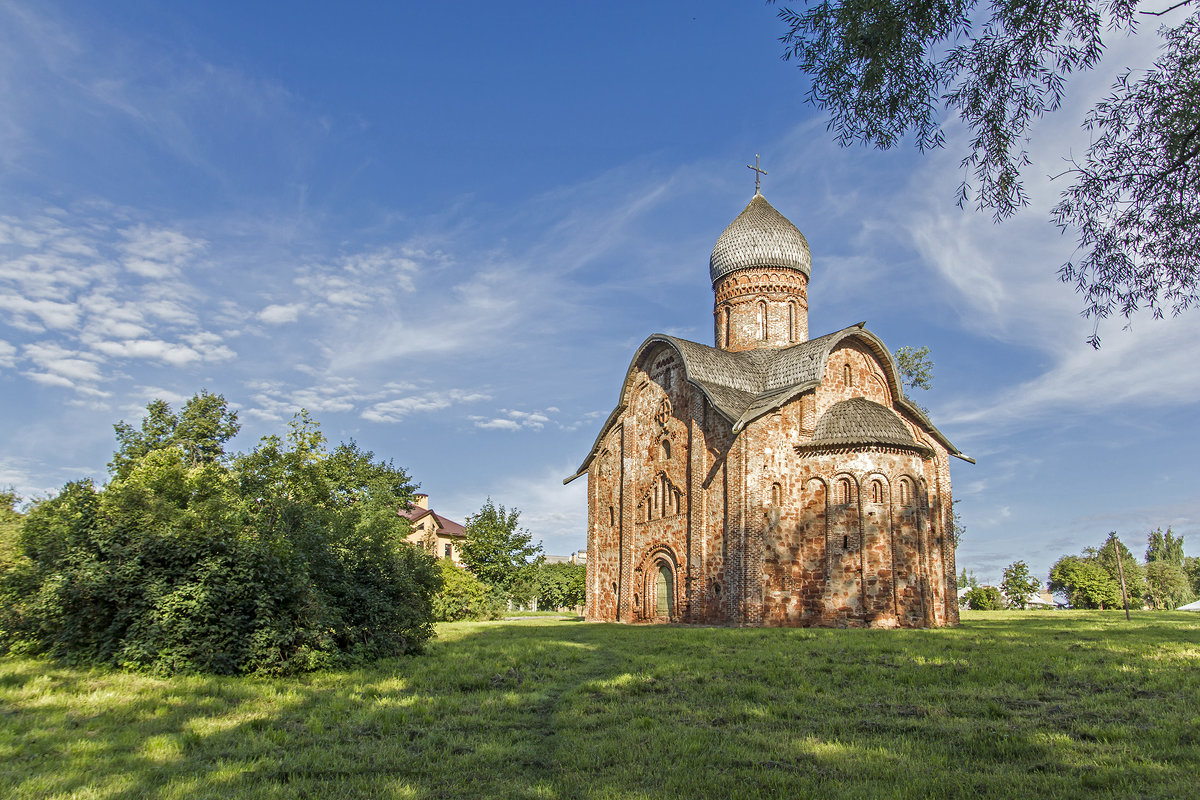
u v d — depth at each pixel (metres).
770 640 23.89
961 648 20.28
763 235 46.06
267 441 39.53
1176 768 8.63
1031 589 83.19
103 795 7.80
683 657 19.41
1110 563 96.00
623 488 43.12
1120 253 11.47
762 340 45.09
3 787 8.01
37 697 12.80
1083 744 9.79
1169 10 9.86
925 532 35.12
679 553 38.44
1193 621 37.75
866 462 34.84
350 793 8.12
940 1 10.79
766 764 9.11
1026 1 10.27
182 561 16.33
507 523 55.84
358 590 19.02
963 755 9.51
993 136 11.35
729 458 35.72
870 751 9.59
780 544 34.72
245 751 9.73
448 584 44.12
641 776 8.75
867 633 26.75
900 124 11.84
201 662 15.64
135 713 11.77
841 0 11.02
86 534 16.92
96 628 16.42
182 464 23.73
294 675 16.06
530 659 19.17
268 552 16.50
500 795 8.10
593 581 45.38
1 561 20.67
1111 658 17.52
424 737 10.68
